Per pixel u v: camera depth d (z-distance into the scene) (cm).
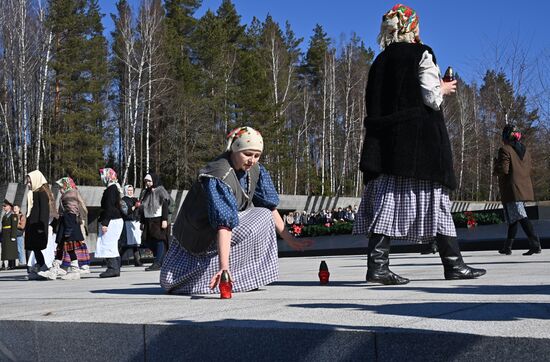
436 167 464
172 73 5088
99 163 4847
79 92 4825
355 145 6359
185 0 5947
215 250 469
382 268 472
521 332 233
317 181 5903
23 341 337
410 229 475
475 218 1762
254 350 273
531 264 731
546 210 1770
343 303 352
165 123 5384
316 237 2108
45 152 4788
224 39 5425
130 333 304
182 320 307
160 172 5225
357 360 251
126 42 4528
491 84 3631
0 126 4797
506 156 1015
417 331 242
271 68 5741
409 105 464
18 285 822
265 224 476
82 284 745
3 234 1977
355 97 6388
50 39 4284
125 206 1296
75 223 975
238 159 460
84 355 318
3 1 4219
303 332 262
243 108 4984
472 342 230
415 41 496
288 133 5131
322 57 7344
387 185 473
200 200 457
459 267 487
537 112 3494
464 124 6612
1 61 4416
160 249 1231
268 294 436
